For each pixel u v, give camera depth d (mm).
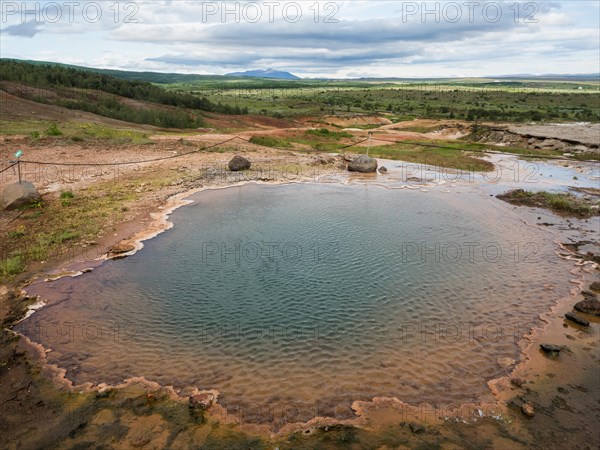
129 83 56625
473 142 40406
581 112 63031
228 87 138125
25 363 7266
